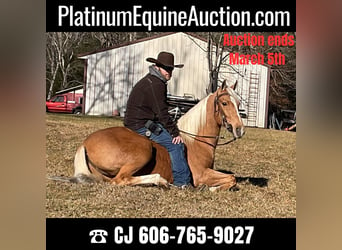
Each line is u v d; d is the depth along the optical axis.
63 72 29.02
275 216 4.81
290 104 23.12
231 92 5.63
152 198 4.94
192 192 5.38
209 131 5.71
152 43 21.06
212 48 20.61
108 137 5.30
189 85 21.44
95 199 4.80
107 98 20.86
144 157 5.26
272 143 12.12
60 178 5.32
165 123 5.45
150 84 5.43
